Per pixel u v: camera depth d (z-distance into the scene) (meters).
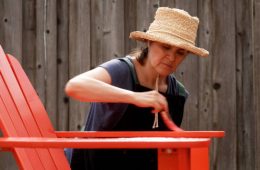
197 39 9.08
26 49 8.95
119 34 8.98
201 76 9.08
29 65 8.95
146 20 8.98
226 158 9.10
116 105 5.25
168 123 5.00
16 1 8.93
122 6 8.98
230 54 9.10
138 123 5.34
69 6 8.98
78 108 8.96
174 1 9.02
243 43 9.11
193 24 5.24
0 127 4.17
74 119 8.95
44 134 5.04
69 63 8.97
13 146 3.79
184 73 9.05
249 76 9.10
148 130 5.38
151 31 5.23
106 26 8.99
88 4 8.98
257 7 8.89
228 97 9.10
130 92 4.64
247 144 9.09
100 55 8.99
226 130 9.10
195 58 9.07
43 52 8.95
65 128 8.96
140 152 5.43
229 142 9.10
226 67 9.09
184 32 5.16
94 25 8.99
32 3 8.96
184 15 5.19
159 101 4.59
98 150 5.41
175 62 5.17
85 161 5.48
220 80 9.10
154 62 5.12
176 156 4.09
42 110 5.15
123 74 5.25
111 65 5.25
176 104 5.66
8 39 8.91
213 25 9.09
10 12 8.92
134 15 9.00
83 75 4.92
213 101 9.10
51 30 8.95
